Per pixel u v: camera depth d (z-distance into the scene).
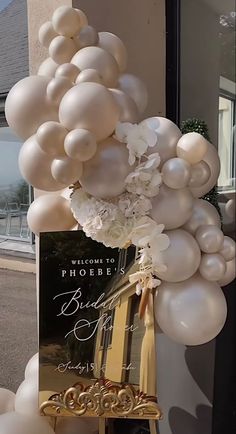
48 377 1.06
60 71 0.99
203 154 0.98
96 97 0.91
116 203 0.99
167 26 1.88
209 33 2.05
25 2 1.60
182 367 1.44
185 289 1.03
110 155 0.94
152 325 1.05
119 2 1.53
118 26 1.53
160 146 0.97
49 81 1.01
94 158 0.94
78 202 1.03
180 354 1.44
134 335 1.06
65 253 1.07
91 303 1.07
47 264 1.07
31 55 1.48
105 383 1.06
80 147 0.89
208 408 1.48
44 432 1.07
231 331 1.61
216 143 2.04
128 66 1.61
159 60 1.83
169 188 0.97
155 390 1.05
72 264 1.07
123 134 0.94
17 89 1.02
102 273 1.07
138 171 0.94
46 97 0.99
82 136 0.89
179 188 0.97
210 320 1.03
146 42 1.72
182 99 1.92
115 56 1.15
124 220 0.98
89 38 1.07
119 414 1.05
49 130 0.92
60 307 1.07
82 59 1.02
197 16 1.96
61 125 0.94
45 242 1.07
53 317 1.07
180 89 1.91
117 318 1.07
